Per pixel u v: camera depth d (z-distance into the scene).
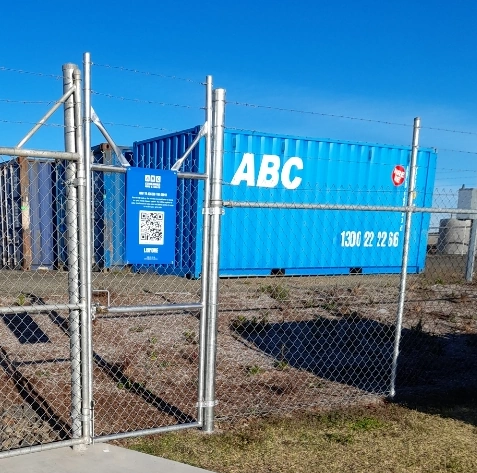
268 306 8.42
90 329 3.28
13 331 6.38
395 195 11.95
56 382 4.64
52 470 3.06
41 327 6.59
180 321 7.14
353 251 11.65
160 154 10.80
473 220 12.05
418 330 7.14
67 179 3.22
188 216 9.80
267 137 10.34
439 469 3.37
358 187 11.49
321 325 7.34
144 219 3.43
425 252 12.61
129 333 6.46
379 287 10.73
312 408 4.35
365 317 8.04
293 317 7.79
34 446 3.21
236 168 10.12
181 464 3.23
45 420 3.84
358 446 3.65
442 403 4.58
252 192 10.34
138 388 4.62
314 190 10.83
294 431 3.86
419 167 12.24
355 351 6.30
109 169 3.28
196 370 5.18
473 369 5.80
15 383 4.59
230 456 3.41
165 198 3.48
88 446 3.38
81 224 3.17
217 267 3.65
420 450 3.63
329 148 11.04
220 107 3.56
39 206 10.61
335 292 9.89
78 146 3.14
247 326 7.00
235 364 5.53
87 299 3.24
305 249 11.04
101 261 10.38
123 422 3.88
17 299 7.99
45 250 11.02
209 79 3.53
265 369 5.42
